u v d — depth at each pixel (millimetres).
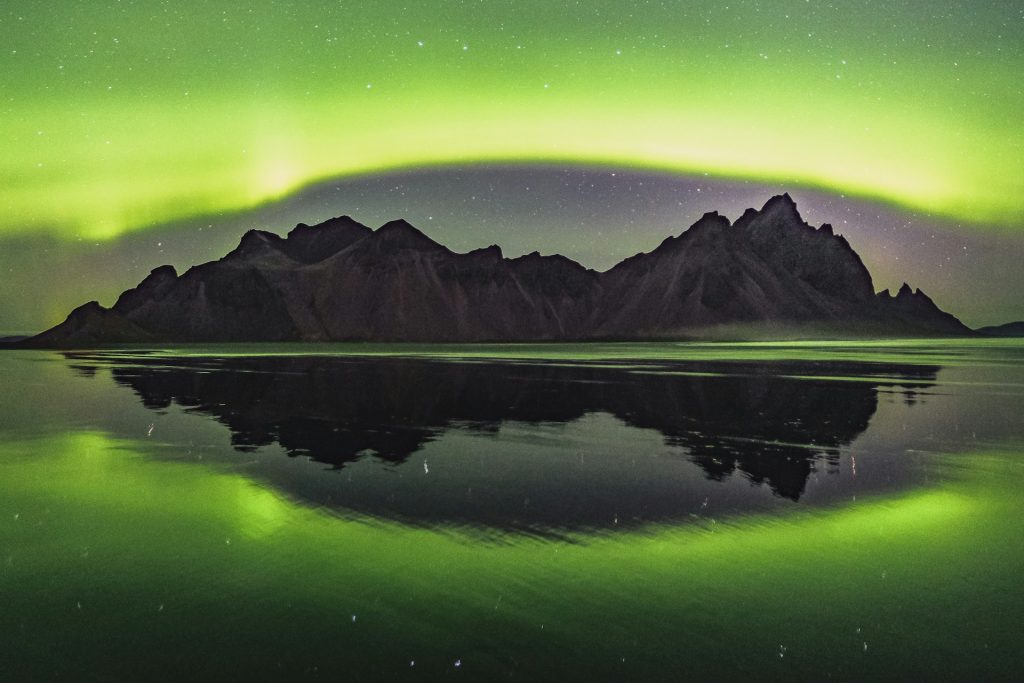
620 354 87562
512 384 35281
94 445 16516
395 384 35312
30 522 9961
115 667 5785
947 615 6754
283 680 5555
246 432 18750
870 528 9656
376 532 9453
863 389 31969
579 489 11977
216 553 8570
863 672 5676
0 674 5668
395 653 5984
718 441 17312
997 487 12102
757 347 133500
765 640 6219
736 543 8961
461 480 12727
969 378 39344
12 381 37188
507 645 6125
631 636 6289
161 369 49562
